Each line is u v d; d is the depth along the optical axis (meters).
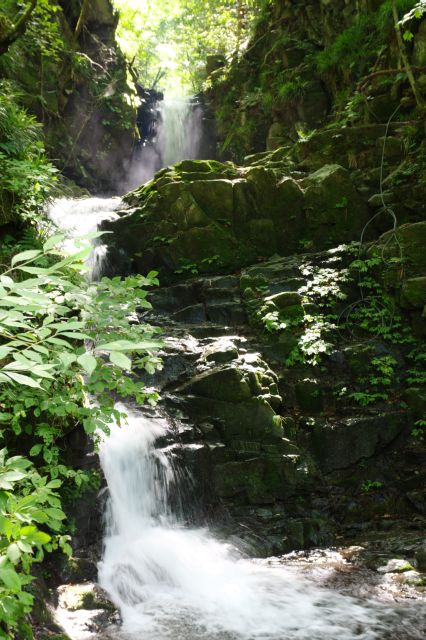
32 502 2.14
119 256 10.35
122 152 17.56
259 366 7.73
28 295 1.92
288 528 6.45
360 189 10.33
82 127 16.22
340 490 7.29
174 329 8.62
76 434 5.04
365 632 4.48
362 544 6.35
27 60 14.28
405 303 8.59
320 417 7.71
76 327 1.98
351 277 9.12
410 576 5.41
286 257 9.86
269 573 5.58
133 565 5.31
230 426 7.10
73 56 15.73
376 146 10.66
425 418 7.74
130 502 5.88
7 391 3.51
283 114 14.66
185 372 7.54
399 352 8.49
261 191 10.32
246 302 8.96
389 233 9.23
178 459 6.42
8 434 4.60
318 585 5.32
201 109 19.33
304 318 8.45
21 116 6.78
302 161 11.29
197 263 10.16
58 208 10.68
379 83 11.53
